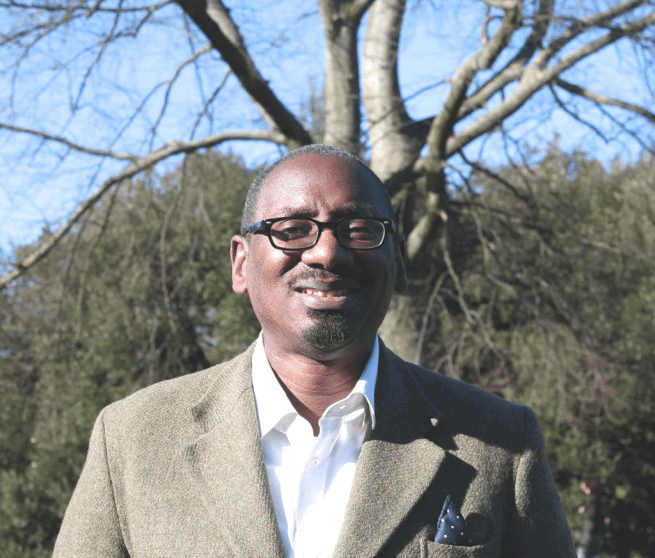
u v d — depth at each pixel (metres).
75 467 10.73
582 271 9.32
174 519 1.54
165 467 1.60
